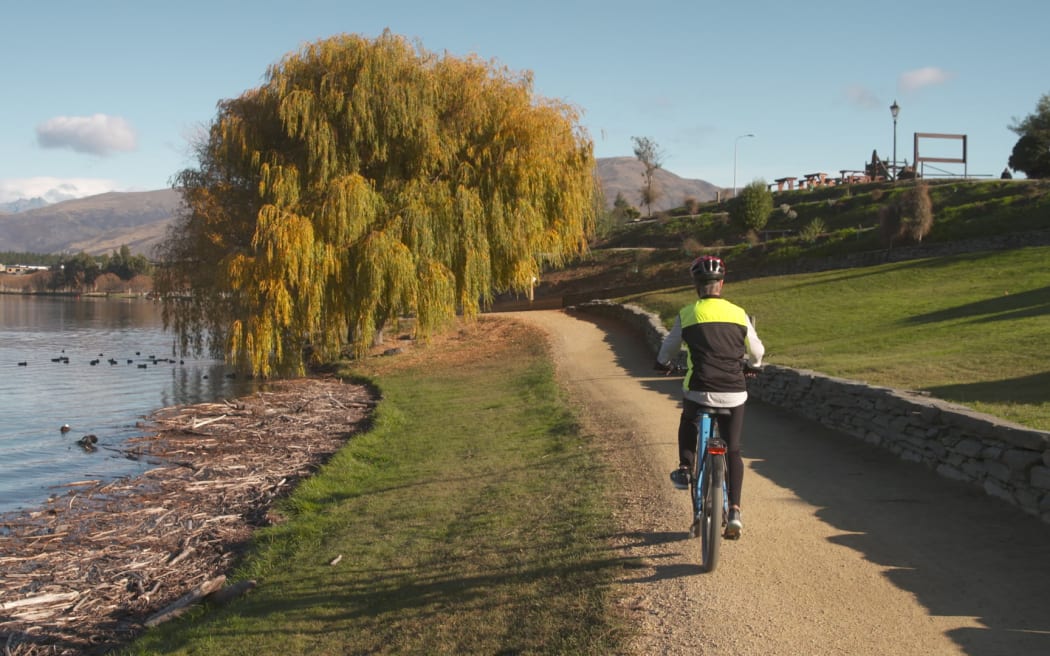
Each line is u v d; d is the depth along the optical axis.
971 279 28.81
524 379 20.03
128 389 25.67
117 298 126.69
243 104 24.73
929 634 4.39
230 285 22.69
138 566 9.24
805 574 5.41
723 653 4.36
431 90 24.92
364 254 22.72
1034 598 4.72
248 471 13.62
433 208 24.05
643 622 4.84
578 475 9.27
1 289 152.25
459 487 10.01
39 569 9.30
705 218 69.88
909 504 6.86
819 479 8.00
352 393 21.80
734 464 5.64
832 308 26.34
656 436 10.97
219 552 9.62
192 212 26.11
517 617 5.29
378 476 11.87
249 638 6.15
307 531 9.30
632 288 48.69
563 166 26.77
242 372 27.33
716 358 5.60
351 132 23.75
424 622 5.58
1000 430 6.73
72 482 13.52
